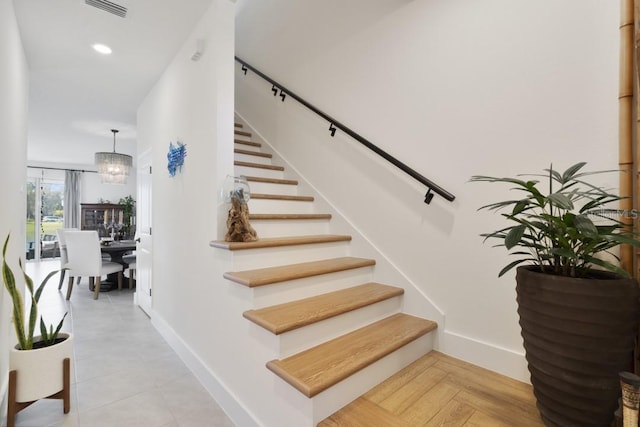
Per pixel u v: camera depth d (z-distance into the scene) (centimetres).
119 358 247
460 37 187
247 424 160
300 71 311
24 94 267
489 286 173
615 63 134
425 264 203
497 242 170
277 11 341
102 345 272
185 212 251
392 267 221
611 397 107
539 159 156
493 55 172
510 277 166
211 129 212
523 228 114
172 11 221
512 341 164
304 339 154
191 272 237
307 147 302
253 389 159
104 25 233
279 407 140
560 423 115
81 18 225
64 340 185
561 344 111
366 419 129
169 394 197
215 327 199
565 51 148
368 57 244
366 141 233
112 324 327
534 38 157
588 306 105
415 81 210
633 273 125
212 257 205
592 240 109
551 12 152
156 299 319
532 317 119
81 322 333
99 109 410
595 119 140
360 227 247
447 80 193
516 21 163
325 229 274
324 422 127
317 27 291
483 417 131
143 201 376
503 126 168
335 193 271
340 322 172
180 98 266
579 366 108
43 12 217
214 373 198
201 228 222
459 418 130
